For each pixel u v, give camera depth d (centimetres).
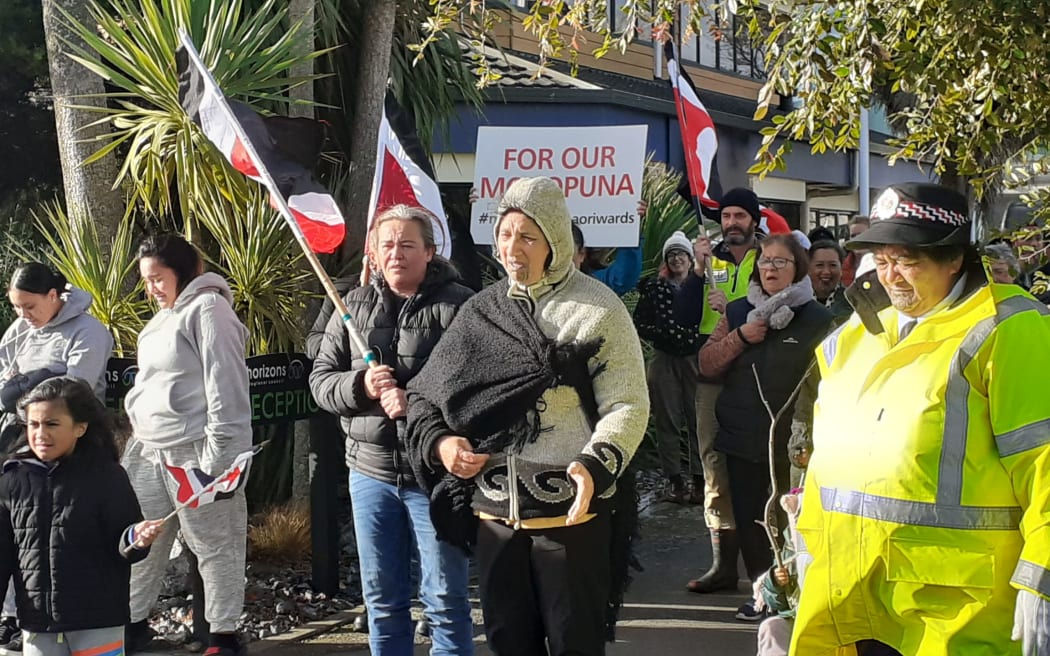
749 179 1588
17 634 559
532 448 348
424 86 854
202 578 511
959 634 272
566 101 1166
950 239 273
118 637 423
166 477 507
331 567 604
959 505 270
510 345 348
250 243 646
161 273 500
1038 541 257
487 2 1034
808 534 301
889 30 440
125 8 695
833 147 454
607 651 529
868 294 296
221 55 637
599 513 352
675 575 660
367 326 441
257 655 530
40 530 405
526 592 355
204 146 630
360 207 733
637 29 503
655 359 830
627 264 761
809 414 351
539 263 351
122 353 639
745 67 1917
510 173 696
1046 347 266
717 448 550
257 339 650
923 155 517
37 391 407
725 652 527
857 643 296
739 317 553
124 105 676
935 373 273
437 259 450
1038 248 515
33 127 923
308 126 555
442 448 352
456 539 366
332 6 766
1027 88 444
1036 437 260
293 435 741
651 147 1286
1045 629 254
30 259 736
